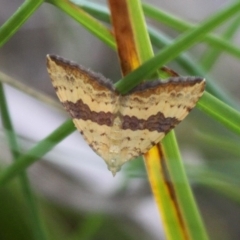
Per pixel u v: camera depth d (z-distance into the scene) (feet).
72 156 0.60
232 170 0.61
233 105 0.68
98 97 0.60
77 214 0.82
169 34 1.07
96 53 1.13
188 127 0.76
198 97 0.58
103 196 0.76
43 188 0.80
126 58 0.59
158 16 0.65
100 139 0.61
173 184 0.60
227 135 0.73
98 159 0.60
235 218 0.85
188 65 0.68
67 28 1.05
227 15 0.57
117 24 0.59
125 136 0.60
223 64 1.12
